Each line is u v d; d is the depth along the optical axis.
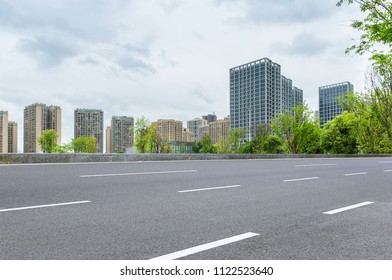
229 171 11.74
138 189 7.08
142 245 3.42
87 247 3.33
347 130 59.12
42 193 6.33
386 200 6.42
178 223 4.33
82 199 5.83
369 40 11.45
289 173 11.49
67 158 14.43
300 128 56.41
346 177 10.56
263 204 5.79
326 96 98.69
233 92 141.12
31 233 3.74
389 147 49.56
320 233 4.01
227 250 3.34
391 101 33.84
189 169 12.07
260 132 74.12
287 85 134.25
